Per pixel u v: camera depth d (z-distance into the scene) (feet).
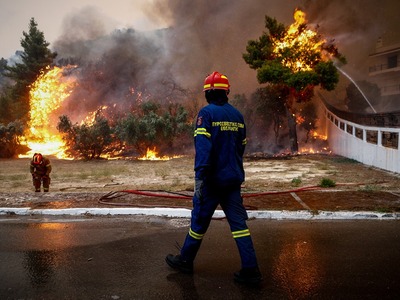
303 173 43.47
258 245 14.87
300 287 10.90
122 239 15.99
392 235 16.01
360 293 10.46
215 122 11.15
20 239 16.17
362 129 55.47
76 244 15.34
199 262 13.11
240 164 11.83
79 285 11.22
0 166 62.75
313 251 14.07
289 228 17.29
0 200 23.97
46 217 20.25
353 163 54.70
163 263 13.04
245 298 10.23
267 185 33.24
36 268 12.69
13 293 10.71
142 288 10.96
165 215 20.15
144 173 49.39
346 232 16.53
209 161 10.89
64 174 48.01
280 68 68.23
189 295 10.45
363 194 24.30
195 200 11.73
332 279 11.44
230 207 11.52
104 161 69.51
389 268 12.28
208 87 11.73
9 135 80.94
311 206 20.66
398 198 22.82
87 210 20.62
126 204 21.85
